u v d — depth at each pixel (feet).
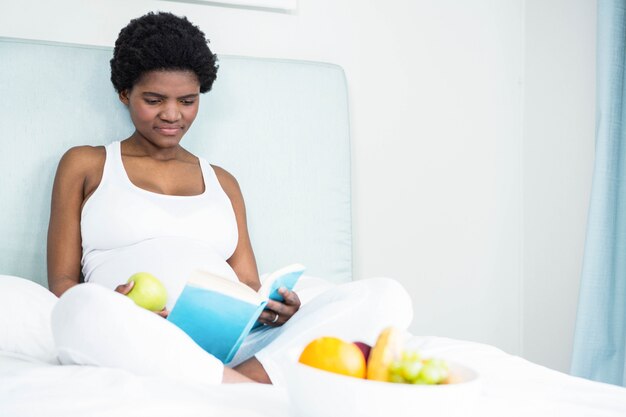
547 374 4.25
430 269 8.32
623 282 7.41
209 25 7.25
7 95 6.21
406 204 8.18
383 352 2.86
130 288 4.42
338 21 7.83
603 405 3.56
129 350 3.65
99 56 6.52
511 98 8.73
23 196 6.21
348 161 7.43
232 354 4.27
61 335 3.76
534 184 8.69
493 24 8.61
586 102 8.11
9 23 6.55
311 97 7.27
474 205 8.55
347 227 7.39
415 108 8.21
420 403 2.61
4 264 6.14
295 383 2.82
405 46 8.16
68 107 6.39
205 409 3.06
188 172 6.23
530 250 8.73
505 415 3.21
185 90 5.80
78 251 5.68
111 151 6.03
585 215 8.10
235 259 6.24
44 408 2.98
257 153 7.02
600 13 7.32
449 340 5.18
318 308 4.60
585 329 7.29
